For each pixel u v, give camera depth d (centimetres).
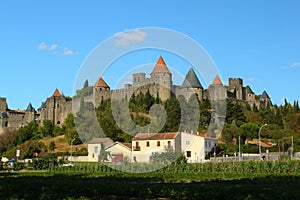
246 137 12875
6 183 4628
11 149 14075
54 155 9719
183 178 5262
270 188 3672
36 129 16725
